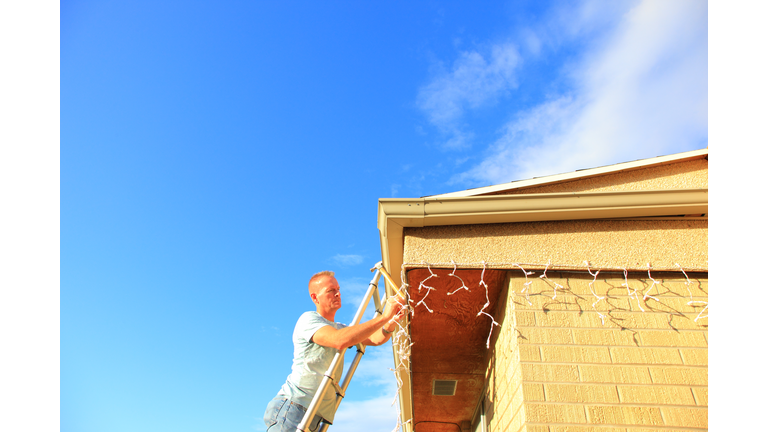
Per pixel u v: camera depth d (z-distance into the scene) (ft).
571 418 7.92
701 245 9.52
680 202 9.37
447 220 9.59
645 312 9.06
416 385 15.74
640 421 7.91
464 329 12.09
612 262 9.37
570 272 9.50
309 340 8.61
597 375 8.36
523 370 8.41
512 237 9.66
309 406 7.80
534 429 7.82
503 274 9.72
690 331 8.85
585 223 9.83
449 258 9.35
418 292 10.41
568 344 8.68
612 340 8.73
